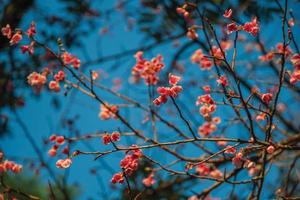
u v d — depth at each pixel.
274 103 3.72
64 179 4.94
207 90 4.03
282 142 4.99
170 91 3.57
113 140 3.65
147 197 5.48
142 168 5.04
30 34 4.18
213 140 3.74
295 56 3.79
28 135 5.16
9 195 4.05
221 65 4.39
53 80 4.48
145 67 4.41
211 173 4.89
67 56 4.54
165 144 3.67
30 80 4.32
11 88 6.40
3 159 4.37
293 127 6.04
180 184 5.65
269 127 3.77
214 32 3.68
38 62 5.95
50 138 4.44
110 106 4.67
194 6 4.25
